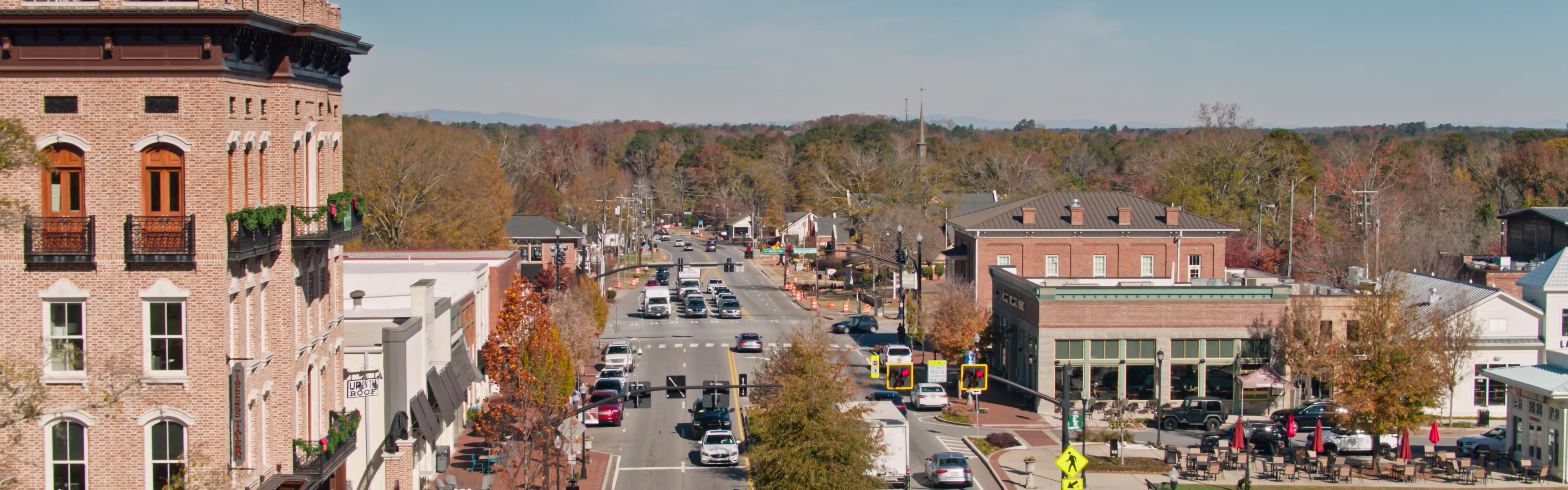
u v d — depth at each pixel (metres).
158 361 28.83
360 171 104.19
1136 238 88.06
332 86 36.31
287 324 32.22
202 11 27.91
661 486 46.34
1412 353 48.38
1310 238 111.94
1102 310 60.38
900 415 47.16
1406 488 45.81
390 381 40.75
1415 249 101.81
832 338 86.31
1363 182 138.50
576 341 66.06
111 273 28.33
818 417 40.91
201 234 28.53
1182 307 60.38
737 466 49.88
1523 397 49.91
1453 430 58.19
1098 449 53.03
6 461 27.02
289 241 32.19
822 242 170.62
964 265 93.75
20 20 27.58
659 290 104.94
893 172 155.50
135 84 28.44
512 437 46.69
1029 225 87.88
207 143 28.48
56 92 28.31
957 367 68.00
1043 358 60.31
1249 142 135.62
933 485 46.00
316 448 32.72
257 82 30.92
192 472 27.17
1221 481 47.00
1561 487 45.94
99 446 28.75
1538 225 93.00
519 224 134.75
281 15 31.34
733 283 138.25
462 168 109.44
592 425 58.38
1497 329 60.75
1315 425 55.56
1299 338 58.91
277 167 31.86
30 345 28.25
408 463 40.59
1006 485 46.16
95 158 28.42
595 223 185.25
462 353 53.84
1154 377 60.47
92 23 27.75
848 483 40.88
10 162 24.27
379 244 105.62
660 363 76.62
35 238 27.98
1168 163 159.25
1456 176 156.38
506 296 55.47
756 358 79.06
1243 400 59.97
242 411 29.05
